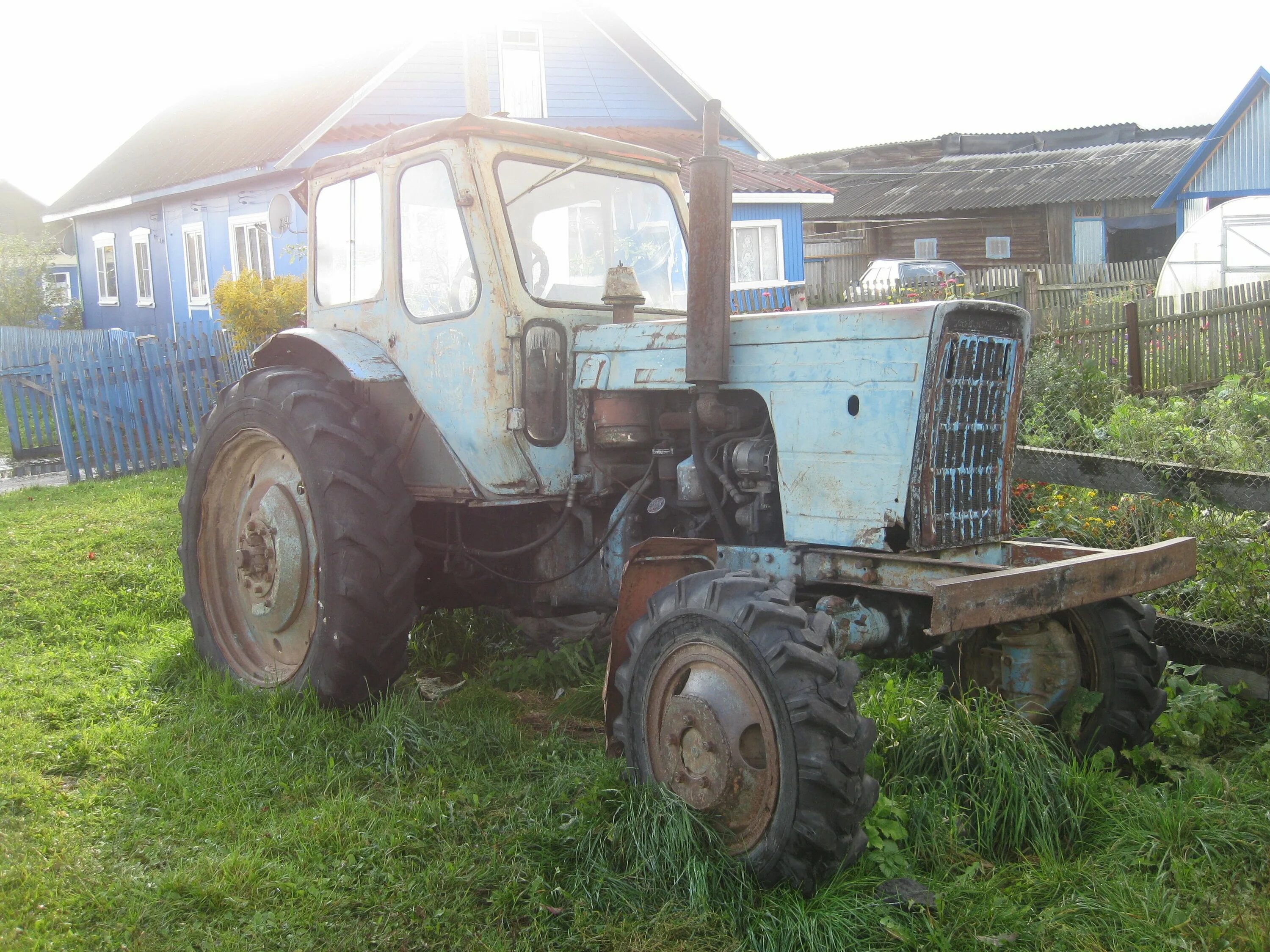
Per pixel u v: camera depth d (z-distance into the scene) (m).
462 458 3.94
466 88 5.51
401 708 3.84
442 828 3.04
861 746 2.63
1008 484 3.33
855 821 2.62
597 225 4.23
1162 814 2.98
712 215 3.23
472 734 3.69
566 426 3.96
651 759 3.02
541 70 16.31
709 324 3.26
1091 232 22.80
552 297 4.02
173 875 2.77
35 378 11.82
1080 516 4.99
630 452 3.93
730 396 3.49
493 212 3.84
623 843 2.82
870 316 3.08
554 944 2.52
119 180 20.05
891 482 3.01
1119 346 8.48
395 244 4.19
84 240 22.00
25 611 5.26
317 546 4.13
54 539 6.77
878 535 3.03
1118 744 3.45
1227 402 7.05
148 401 10.75
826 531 3.14
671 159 4.53
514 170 3.96
